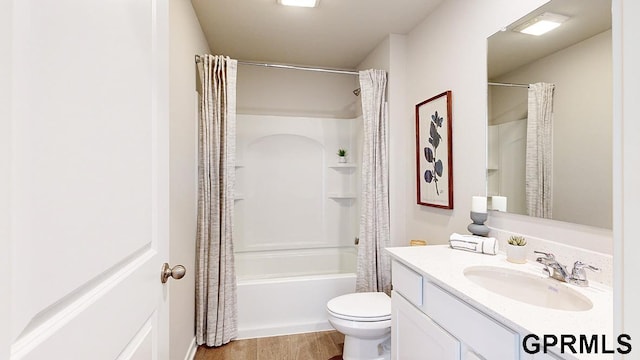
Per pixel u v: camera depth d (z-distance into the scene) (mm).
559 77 1318
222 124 2242
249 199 3303
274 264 3291
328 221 3473
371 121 2518
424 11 2182
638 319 405
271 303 2416
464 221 1892
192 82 2047
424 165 2271
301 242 3416
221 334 2201
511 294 1278
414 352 1384
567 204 1288
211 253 2189
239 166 3217
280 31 2477
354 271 3225
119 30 670
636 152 409
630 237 417
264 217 3342
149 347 863
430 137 2193
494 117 1653
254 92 3273
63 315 497
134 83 752
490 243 1527
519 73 1501
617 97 437
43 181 451
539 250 1400
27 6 420
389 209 2543
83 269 541
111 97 636
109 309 632
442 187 2070
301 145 3434
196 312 2199
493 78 1653
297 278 2504
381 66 2676
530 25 1442
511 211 1562
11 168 396
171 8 1557
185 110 1853
